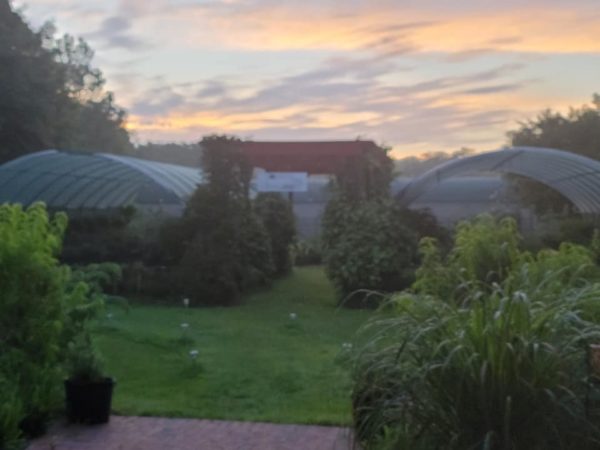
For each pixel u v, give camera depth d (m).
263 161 20.62
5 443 6.14
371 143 19.38
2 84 26.97
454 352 4.13
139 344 11.38
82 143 34.84
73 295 7.64
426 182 20.53
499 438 4.19
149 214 22.34
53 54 30.17
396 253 16.66
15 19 28.28
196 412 7.77
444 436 4.34
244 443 6.80
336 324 13.78
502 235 10.96
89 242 19.27
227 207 17.83
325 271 17.67
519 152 17.80
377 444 4.62
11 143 27.62
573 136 30.66
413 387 4.35
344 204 18.52
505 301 4.31
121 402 8.10
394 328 4.79
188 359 10.41
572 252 9.09
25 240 6.96
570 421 4.20
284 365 10.05
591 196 20.12
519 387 4.18
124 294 17.09
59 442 6.79
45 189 19.77
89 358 7.46
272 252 21.52
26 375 6.85
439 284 8.30
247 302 17.11
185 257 17.12
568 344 4.29
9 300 6.82
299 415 7.67
